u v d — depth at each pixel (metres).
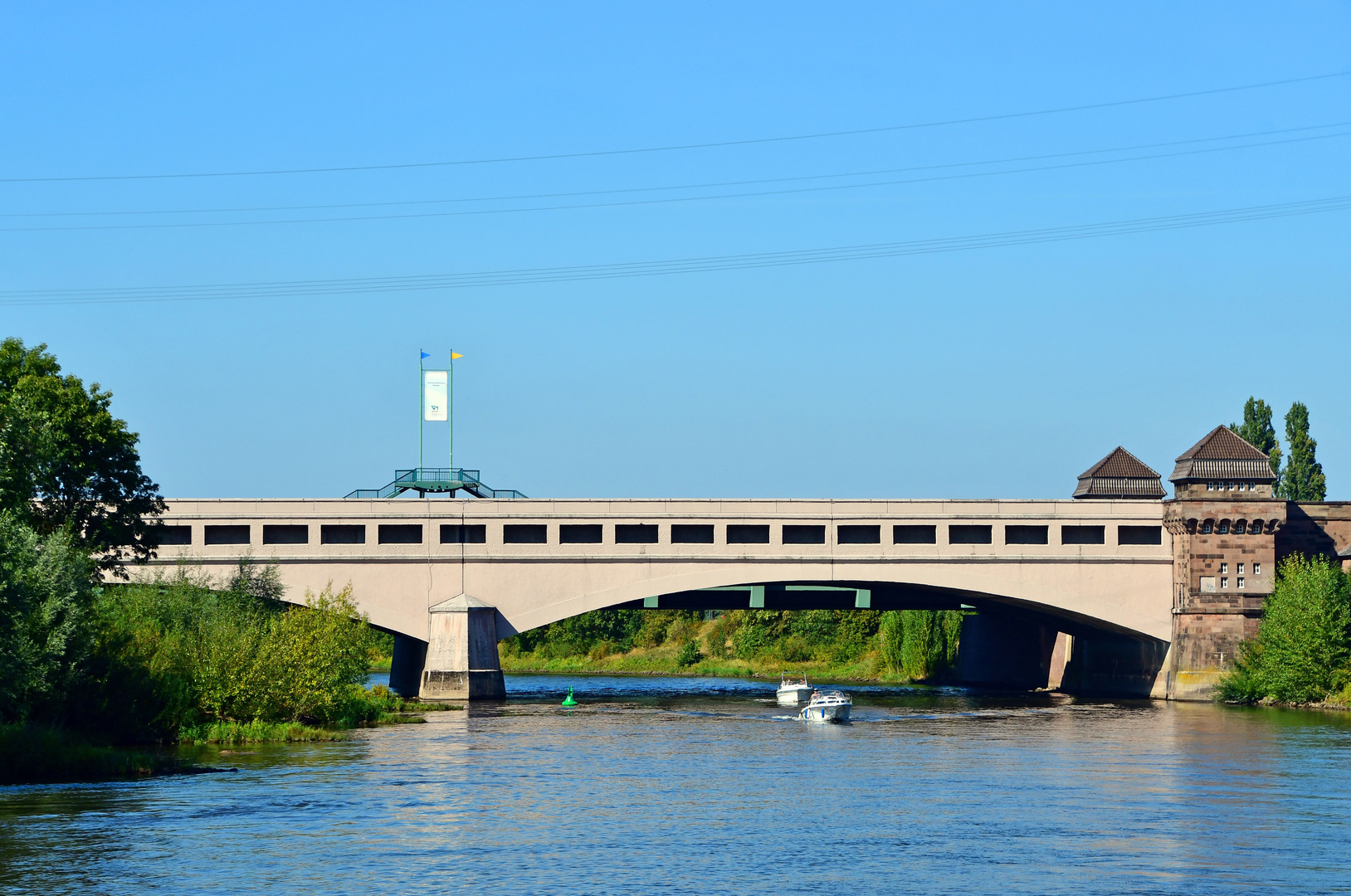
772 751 110.56
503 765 99.62
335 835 70.31
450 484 172.50
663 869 63.16
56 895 57.34
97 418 121.00
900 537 170.50
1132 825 74.06
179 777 90.00
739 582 166.50
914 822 75.25
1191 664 166.88
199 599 124.81
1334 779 91.75
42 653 91.12
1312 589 154.62
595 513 165.88
